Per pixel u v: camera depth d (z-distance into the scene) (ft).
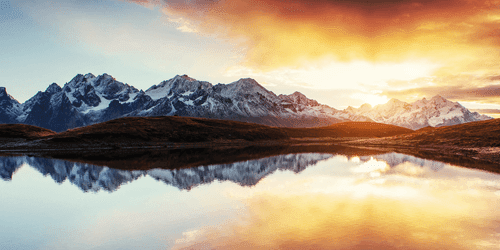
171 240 49.49
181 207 70.95
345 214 62.64
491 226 54.65
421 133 355.56
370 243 46.47
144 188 95.71
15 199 83.76
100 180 112.16
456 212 63.62
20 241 50.96
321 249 44.37
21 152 253.03
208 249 45.11
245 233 51.83
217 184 101.30
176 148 303.27
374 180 106.22
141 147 311.47
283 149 288.92
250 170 135.95
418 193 83.76
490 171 126.62
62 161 178.81
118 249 46.47
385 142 362.74
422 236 49.55
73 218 64.13
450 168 136.77
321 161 174.70
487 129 264.72
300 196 81.10
